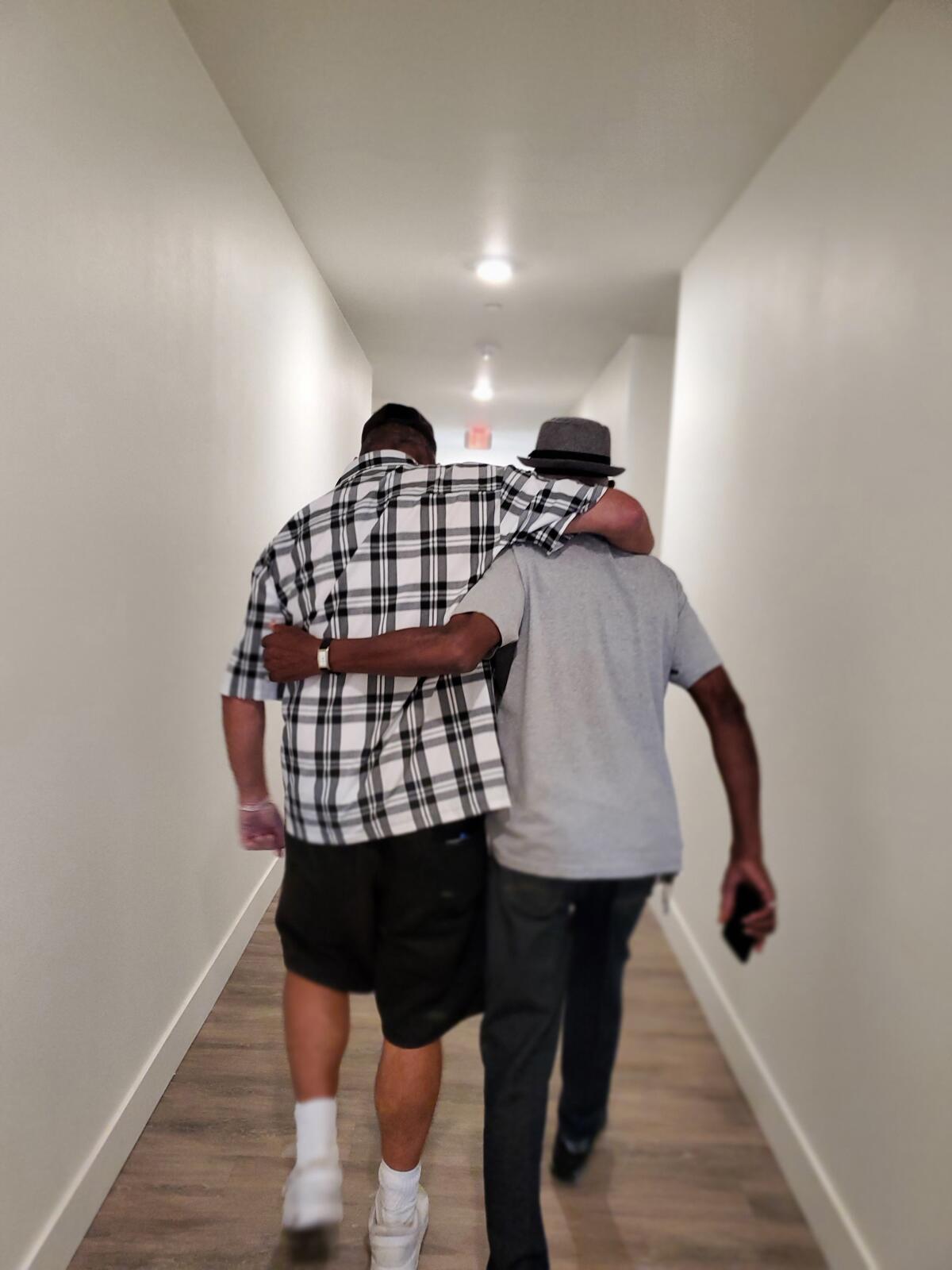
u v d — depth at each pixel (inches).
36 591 37.1
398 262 90.7
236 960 49.5
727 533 75.6
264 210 72.4
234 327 63.6
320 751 37.3
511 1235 33.4
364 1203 37.4
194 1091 43.6
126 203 44.9
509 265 92.5
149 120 47.9
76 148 39.3
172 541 51.8
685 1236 33.2
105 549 43.3
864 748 46.4
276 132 65.7
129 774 46.6
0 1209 36.2
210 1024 46.6
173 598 51.8
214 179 59.5
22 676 36.3
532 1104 35.4
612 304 105.2
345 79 59.2
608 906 35.1
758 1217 33.5
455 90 60.8
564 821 34.6
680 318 94.8
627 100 61.8
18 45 34.4
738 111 62.6
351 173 72.2
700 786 60.0
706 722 40.4
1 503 34.2
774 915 42.0
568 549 35.5
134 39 45.8
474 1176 37.9
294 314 82.0
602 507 35.2
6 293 34.0
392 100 61.9
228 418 61.7
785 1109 37.4
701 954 41.2
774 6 51.0
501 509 35.7
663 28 53.8
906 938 41.0
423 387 142.5
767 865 54.0
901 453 45.1
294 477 80.5
